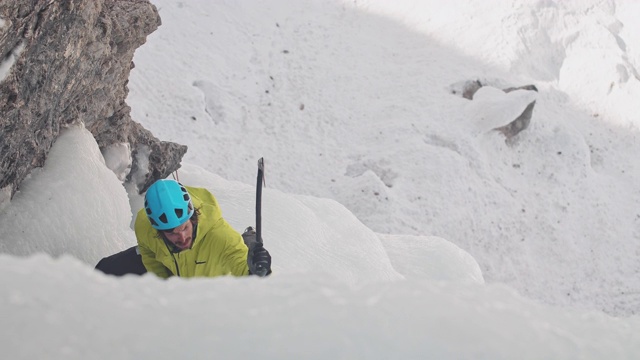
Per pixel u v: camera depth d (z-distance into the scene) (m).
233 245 3.72
